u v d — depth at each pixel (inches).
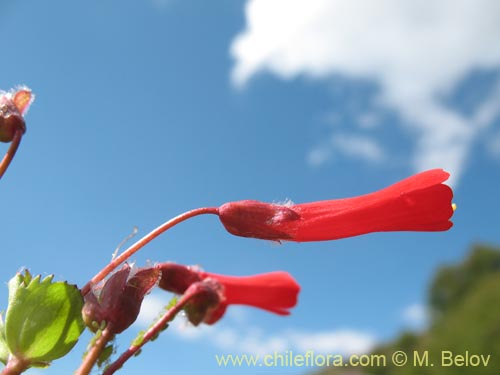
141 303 2.3
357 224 3.1
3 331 2.5
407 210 3.0
